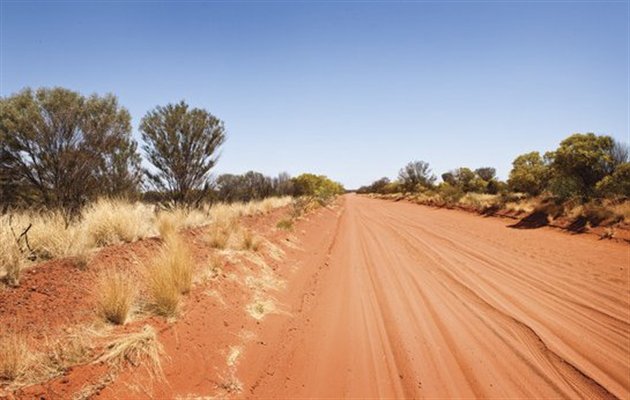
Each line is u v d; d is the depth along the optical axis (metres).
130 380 3.21
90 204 8.69
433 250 12.62
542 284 8.38
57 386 2.85
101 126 9.58
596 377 4.45
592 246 12.48
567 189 18.77
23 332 3.38
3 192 9.02
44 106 8.87
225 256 7.48
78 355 3.22
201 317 4.75
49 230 5.66
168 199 12.23
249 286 6.61
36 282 4.33
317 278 8.60
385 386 4.20
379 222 21.53
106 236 6.56
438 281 8.70
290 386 4.08
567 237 14.41
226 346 4.47
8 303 3.75
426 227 18.97
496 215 22.56
